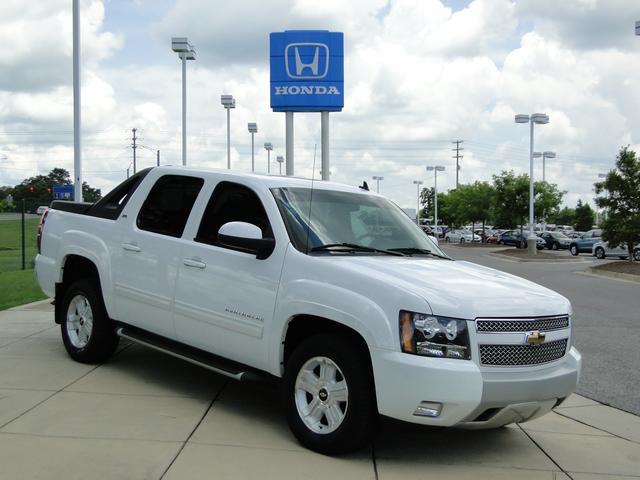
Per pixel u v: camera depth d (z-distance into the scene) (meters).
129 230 6.35
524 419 4.58
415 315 4.25
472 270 5.28
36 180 85.06
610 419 6.06
